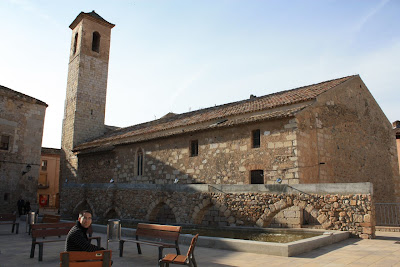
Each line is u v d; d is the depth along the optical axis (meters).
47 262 9.47
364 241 11.94
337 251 10.23
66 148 38.00
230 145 20.27
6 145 29.44
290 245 9.69
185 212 17.62
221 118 22.70
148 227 10.55
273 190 14.73
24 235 15.69
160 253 9.04
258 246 10.23
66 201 27.47
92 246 6.86
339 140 20.73
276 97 23.27
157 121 32.09
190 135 22.89
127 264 9.06
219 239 11.24
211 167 21.02
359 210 12.65
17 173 29.78
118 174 27.98
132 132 30.81
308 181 17.41
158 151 25.00
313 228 14.87
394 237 13.02
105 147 29.88
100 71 40.97
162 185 19.19
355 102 23.38
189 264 7.36
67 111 39.56
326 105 20.11
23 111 31.00
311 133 18.44
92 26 41.19
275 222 16.41
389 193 25.38
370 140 24.30
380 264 8.45
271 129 18.42
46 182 48.88
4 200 28.59
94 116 39.41
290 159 17.25
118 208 21.94
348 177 20.88
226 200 16.08
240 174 19.39
